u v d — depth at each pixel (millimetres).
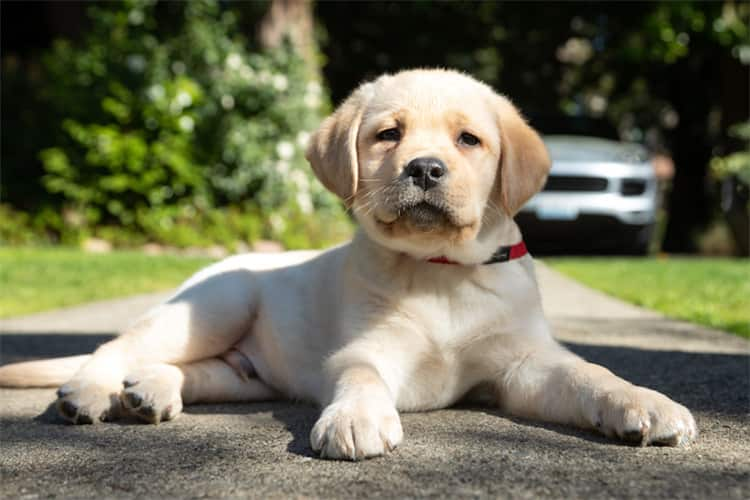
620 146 10961
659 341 4145
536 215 10328
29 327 4836
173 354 2896
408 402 2646
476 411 2650
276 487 1787
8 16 14438
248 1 10781
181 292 3062
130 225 9656
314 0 14766
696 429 2137
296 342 2910
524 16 15594
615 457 2002
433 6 15898
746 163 12555
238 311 3008
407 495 1716
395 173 2518
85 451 2141
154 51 9938
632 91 18859
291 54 10594
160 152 9500
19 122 10336
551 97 17984
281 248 9492
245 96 10109
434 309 2594
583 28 15789
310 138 2971
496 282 2623
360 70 16797
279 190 9969
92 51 9984
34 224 9883
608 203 10281
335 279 2836
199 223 9648
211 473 1906
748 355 3648
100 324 4957
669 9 12609
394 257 2629
